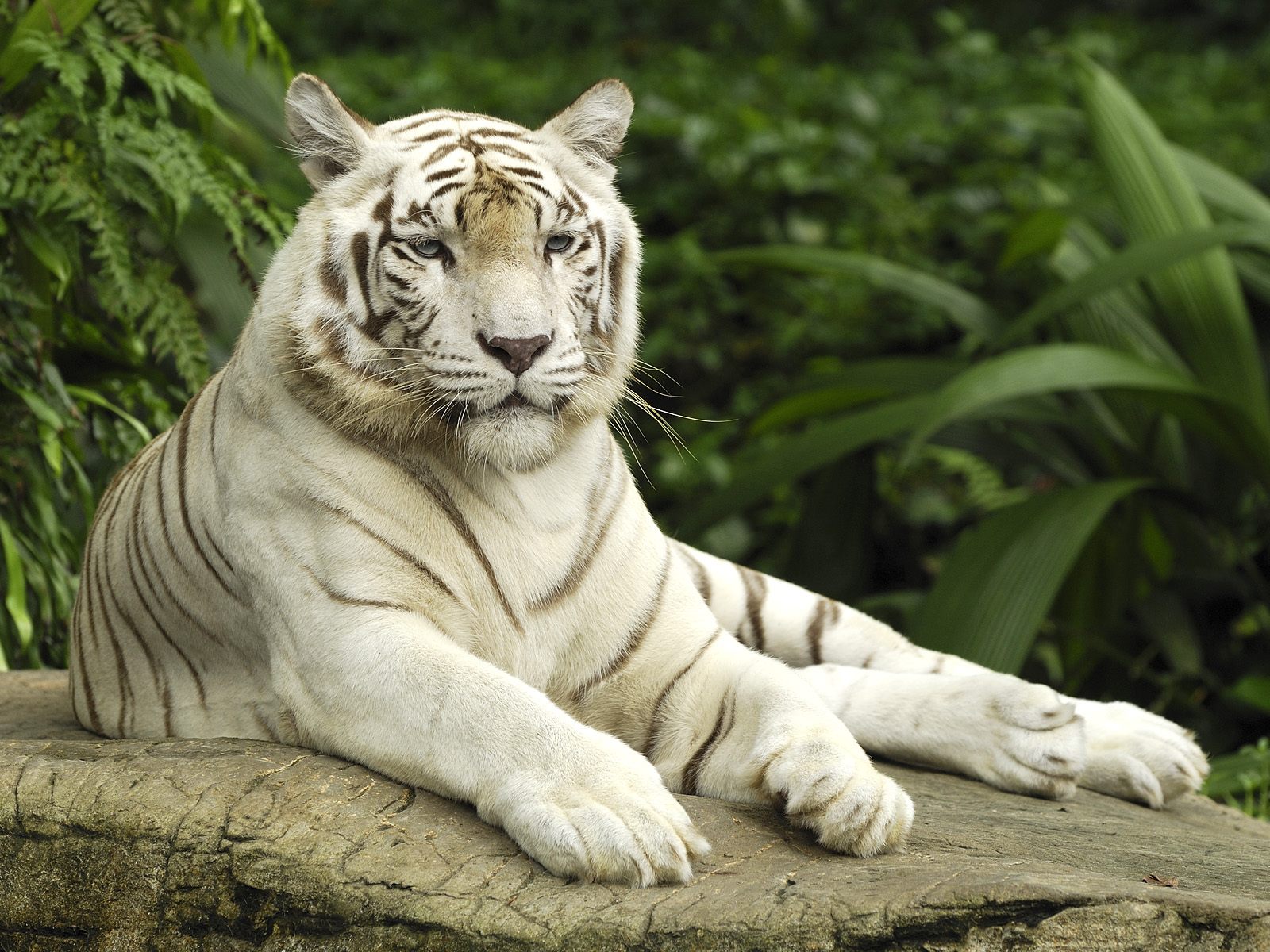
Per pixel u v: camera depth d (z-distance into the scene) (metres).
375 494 5.06
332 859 4.39
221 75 10.22
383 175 5.21
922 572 15.94
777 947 3.87
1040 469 12.44
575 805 4.31
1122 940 3.73
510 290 5.04
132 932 4.53
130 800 4.69
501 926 4.09
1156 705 10.87
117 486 6.51
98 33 8.44
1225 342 10.59
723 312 17.55
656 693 5.38
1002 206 18.50
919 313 17.34
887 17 25.05
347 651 4.87
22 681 7.36
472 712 4.58
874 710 6.02
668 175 18.31
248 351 5.34
